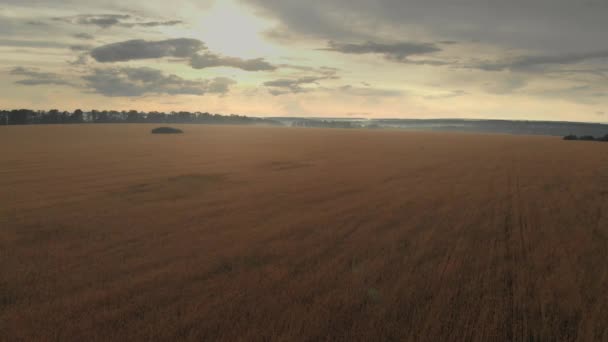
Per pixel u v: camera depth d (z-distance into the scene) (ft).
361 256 32.12
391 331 20.21
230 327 20.79
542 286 25.85
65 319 21.83
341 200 57.31
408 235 38.34
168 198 59.41
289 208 51.72
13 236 38.50
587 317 21.70
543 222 43.60
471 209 50.83
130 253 33.30
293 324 21.03
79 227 41.98
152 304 23.57
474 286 25.84
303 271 28.86
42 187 70.69
